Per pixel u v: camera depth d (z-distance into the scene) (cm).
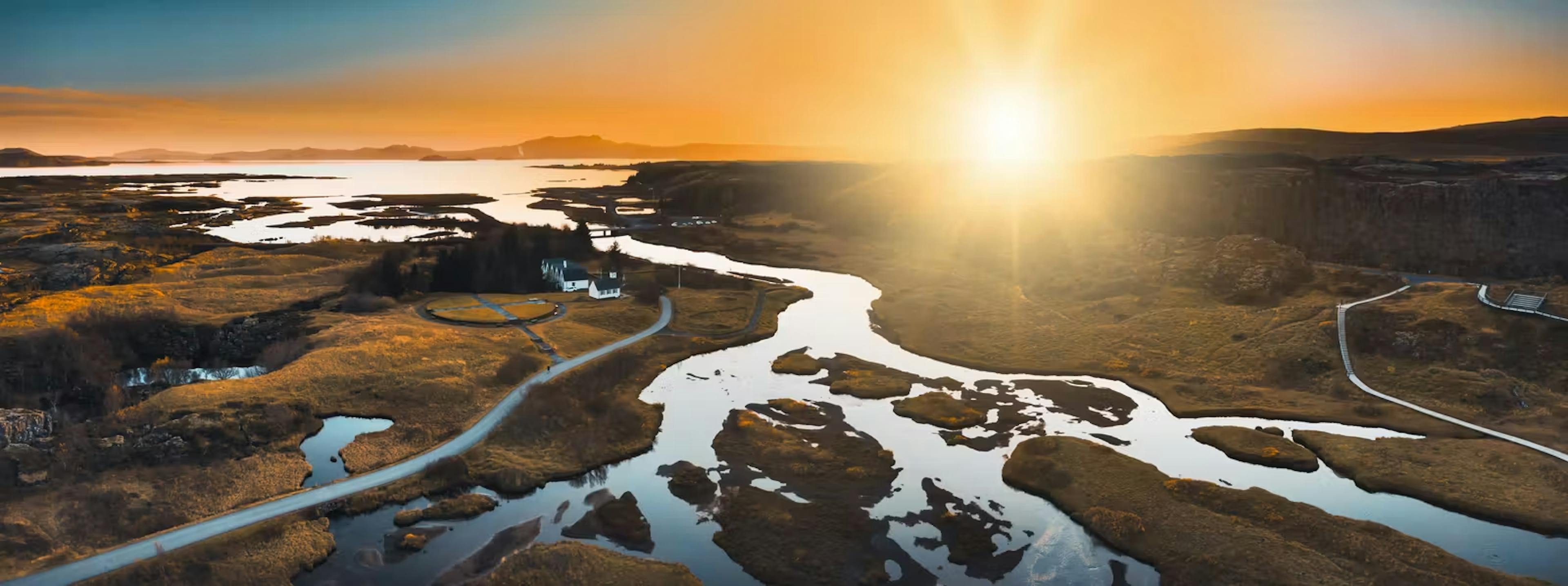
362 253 19800
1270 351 10856
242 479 7656
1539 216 18025
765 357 11994
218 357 11512
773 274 19062
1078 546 6844
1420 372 9969
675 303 14838
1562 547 6569
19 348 10300
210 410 8838
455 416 9206
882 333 13400
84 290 14425
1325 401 9631
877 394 10306
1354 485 7725
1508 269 15312
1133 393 10325
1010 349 12138
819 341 12875
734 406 9938
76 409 9481
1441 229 18262
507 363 10644
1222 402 9750
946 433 9106
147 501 7144
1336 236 18938
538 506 7444
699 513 7338
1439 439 8506
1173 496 7438
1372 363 10394
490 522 7119
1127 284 15050
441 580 6244
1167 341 11850
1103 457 8244
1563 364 9619
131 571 6031
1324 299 12619
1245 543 6619
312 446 8494
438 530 6962
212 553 6359
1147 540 6812
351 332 11862
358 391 9750
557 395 9750
